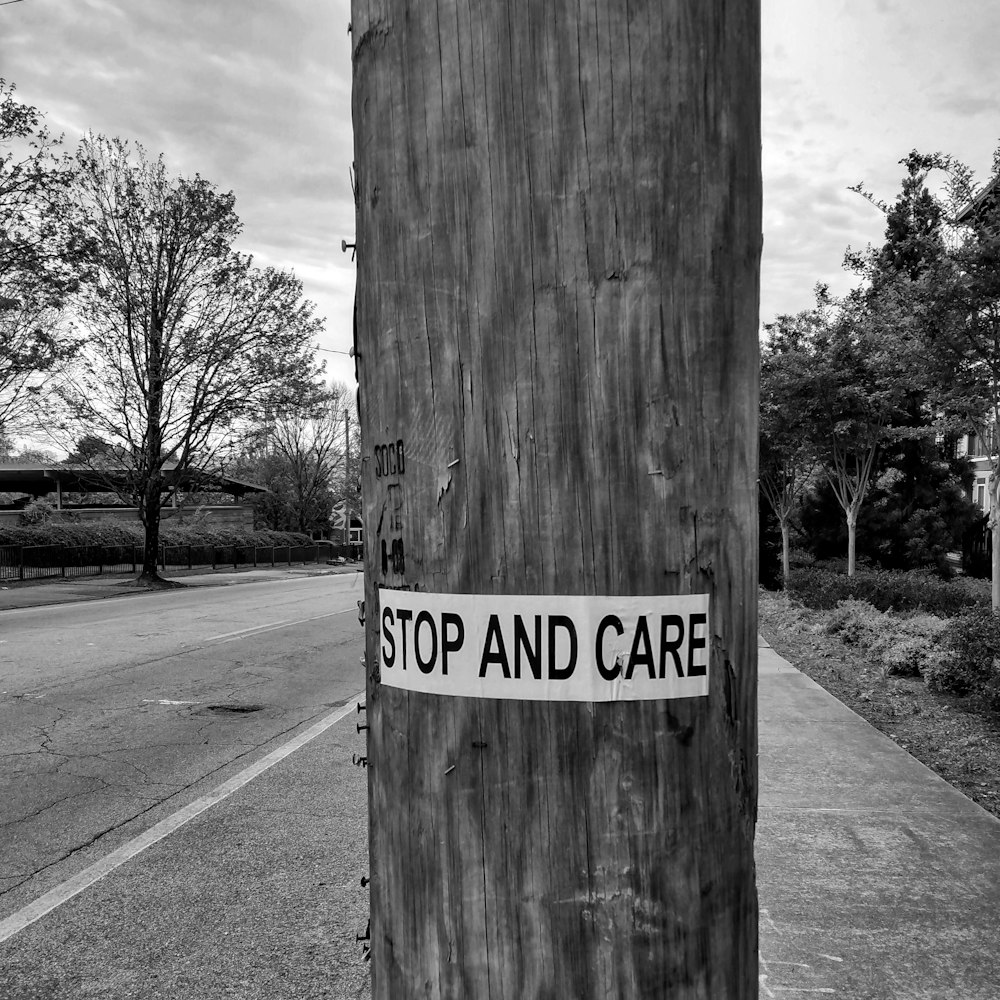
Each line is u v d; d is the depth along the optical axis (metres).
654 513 1.01
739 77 1.05
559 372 1.01
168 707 7.39
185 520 39.41
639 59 1.00
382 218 1.10
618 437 1.01
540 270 1.01
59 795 5.02
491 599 1.03
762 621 12.38
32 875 3.90
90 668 9.35
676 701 1.02
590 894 1.02
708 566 1.03
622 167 1.00
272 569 34.44
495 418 1.03
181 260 22.75
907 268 11.75
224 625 13.47
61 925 3.42
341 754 5.87
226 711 7.24
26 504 41.38
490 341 1.03
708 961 1.04
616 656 1.01
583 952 1.02
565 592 1.01
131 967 3.11
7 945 3.27
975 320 8.03
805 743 5.60
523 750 1.03
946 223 8.56
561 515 1.01
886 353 9.99
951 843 3.88
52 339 18.69
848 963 2.86
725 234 1.04
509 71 1.01
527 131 1.01
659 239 1.00
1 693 7.96
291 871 3.92
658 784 1.02
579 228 1.00
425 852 1.08
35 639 11.71
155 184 22.38
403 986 1.12
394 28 1.07
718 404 1.04
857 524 18.28
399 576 1.10
